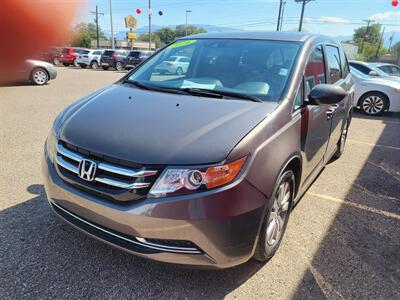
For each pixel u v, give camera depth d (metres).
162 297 2.25
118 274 2.42
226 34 3.69
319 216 3.44
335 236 3.07
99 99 2.83
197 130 2.19
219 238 2.02
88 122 2.41
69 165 2.27
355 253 2.83
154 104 2.62
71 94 10.66
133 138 2.15
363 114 9.30
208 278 2.44
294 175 2.79
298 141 2.65
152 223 1.98
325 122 3.41
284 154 2.36
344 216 3.46
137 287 2.32
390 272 2.61
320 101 2.79
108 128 2.29
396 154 5.64
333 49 4.20
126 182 2.02
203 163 1.97
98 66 29.41
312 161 3.24
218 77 3.07
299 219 3.36
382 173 4.72
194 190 1.96
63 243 2.71
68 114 2.67
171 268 2.51
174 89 3.01
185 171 1.96
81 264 2.50
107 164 2.08
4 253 2.56
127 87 3.14
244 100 2.68
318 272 2.57
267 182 2.19
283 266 2.62
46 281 2.32
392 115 9.36
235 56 3.25
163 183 1.96
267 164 2.20
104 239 2.21
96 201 2.11
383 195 4.01
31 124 6.39
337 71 4.27
